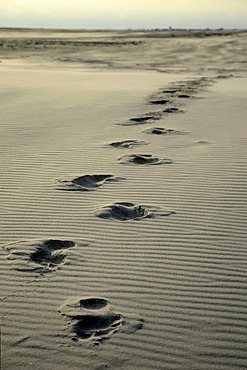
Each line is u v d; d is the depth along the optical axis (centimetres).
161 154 653
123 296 312
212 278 338
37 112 957
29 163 601
